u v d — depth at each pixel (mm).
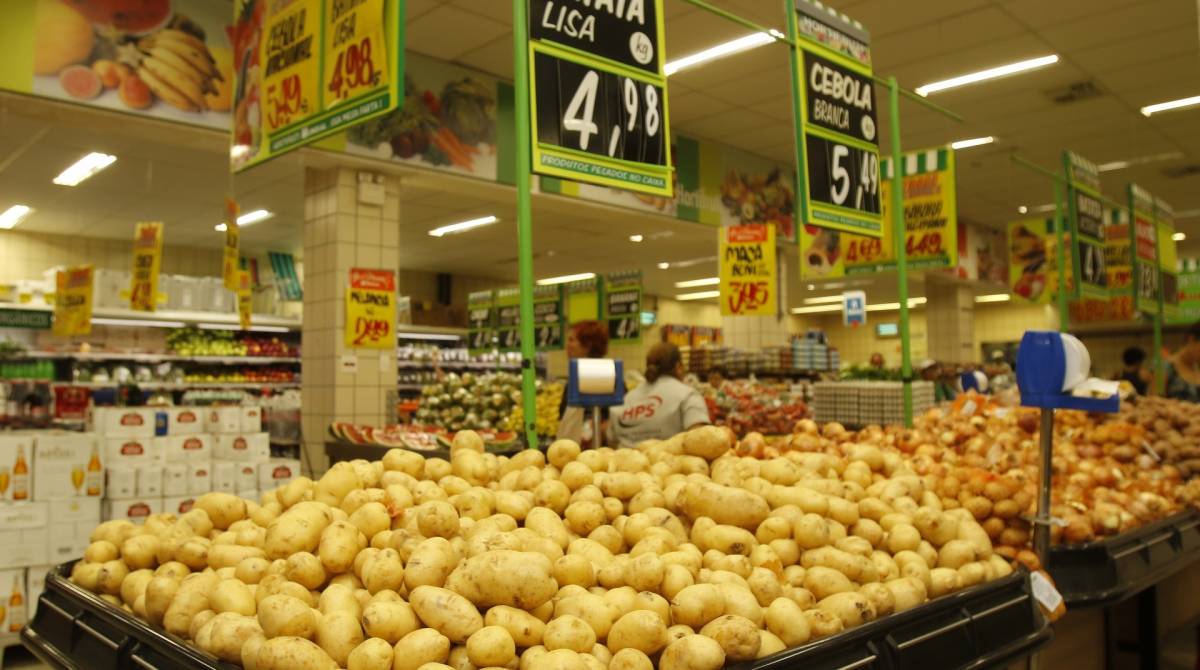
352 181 6262
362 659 1155
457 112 6625
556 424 6020
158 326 9297
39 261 10656
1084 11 5801
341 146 5910
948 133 8391
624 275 9203
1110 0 5648
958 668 1579
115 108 4961
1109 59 6605
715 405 6105
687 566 1506
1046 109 7719
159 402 8492
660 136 2734
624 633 1251
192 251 11906
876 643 1454
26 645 1765
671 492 1848
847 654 1393
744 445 2596
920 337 22875
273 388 9820
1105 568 2531
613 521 1792
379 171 6348
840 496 2010
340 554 1462
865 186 3775
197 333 9398
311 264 6441
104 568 1708
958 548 1899
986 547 2016
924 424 3766
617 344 9156
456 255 13086
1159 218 7594
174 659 1312
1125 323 17016
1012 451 3234
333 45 3234
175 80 5223
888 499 2096
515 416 6125
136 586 1630
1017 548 2449
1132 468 3592
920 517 1952
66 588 1742
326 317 6242
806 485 1996
